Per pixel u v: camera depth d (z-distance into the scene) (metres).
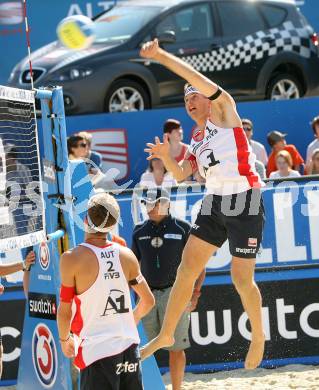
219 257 17.59
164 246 15.74
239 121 12.26
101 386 10.77
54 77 25.05
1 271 14.10
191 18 27.39
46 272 13.99
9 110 12.74
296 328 17.73
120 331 11.02
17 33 32.22
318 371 17.12
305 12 34.94
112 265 11.12
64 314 11.12
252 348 12.91
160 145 12.61
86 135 20.31
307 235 17.70
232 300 17.59
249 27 28.19
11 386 16.91
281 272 17.67
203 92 11.98
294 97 29.08
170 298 12.76
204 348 17.56
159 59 11.70
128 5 27.95
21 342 15.63
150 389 14.52
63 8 32.41
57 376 13.88
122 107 25.98
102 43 26.41
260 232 12.60
